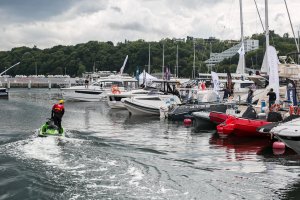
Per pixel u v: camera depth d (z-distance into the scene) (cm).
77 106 5203
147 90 4666
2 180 1402
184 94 4453
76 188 1334
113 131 2745
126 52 13925
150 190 1338
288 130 1652
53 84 13338
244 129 2366
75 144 2102
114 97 4647
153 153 1942
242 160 1814
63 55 17225
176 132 2694
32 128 2897
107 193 1291
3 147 1964
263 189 1376
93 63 14950
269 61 2638
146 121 3391
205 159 1833
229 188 1384
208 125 2908
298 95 2881
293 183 1445
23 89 12194
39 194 1269
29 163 1639
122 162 1714
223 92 4134
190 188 1373
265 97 2958
